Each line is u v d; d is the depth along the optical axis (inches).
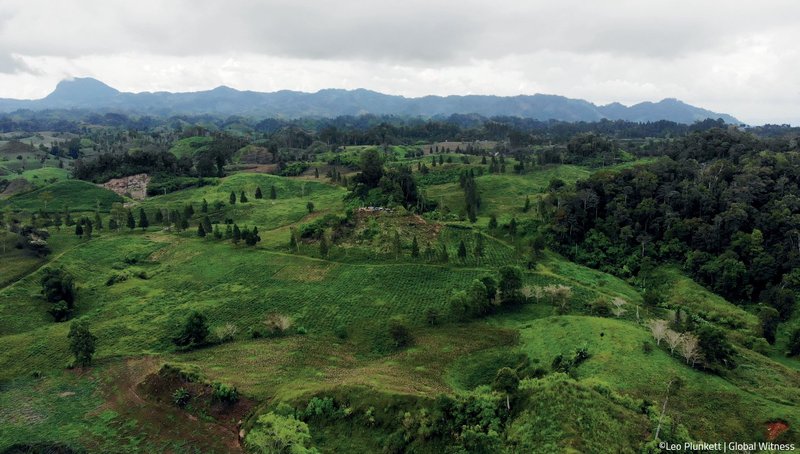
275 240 5782.5
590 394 2105.1
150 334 3693.4
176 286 4692.4
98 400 2797.7
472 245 5457.7
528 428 1967.3
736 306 4520.2
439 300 4185.5
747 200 5280.5
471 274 4675.2
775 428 2197.3
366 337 3634.4
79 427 2532.0
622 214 5723.4
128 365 3203.7
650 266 5157.5
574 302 4037.9
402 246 5285.4
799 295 4311.0
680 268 5098.4
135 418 2578.7
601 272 5231.3
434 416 2209.6
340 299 4261.8
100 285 4736.7
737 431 2180.1
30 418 2628.0
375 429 2276.1
